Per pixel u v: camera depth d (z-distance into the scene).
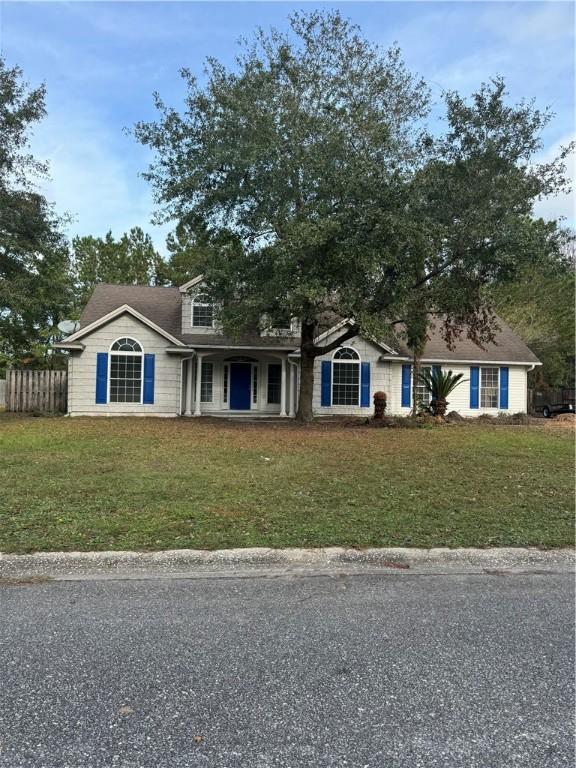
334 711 2.48
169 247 34.88
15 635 3.20
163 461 8.80
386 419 16.50
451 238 13.71
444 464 8.88
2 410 19.95
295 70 14.07
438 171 13.80
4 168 18.05
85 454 9.42
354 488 6.98
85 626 3.32
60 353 32.50
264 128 13.63
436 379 17.38
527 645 3.14
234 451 10.04
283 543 4.82
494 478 7.75
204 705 2.52
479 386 21.39
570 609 3.66
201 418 17.78
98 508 5.82
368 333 13.54
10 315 25.19
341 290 13.55
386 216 12.46
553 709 2.52
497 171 13.70
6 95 17.48
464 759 2.18
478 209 13.43
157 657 2.95
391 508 6.04
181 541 4.84
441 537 5.09
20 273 19.06
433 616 3.52
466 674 2.82
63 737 2.29
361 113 13.77
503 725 2.39
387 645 3.12
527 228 13.45
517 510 6.04
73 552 4.55
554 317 28.48
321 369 19.89
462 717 2.45
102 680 2.72
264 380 20.78
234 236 15.33
